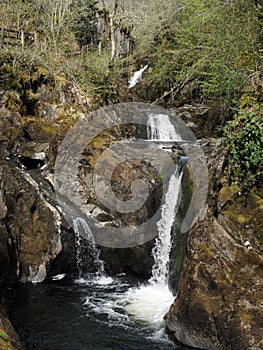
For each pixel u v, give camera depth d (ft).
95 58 57.93
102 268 30.14
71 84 49.90
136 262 29.71
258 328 16.84
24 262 28.09
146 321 22.21
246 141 20.68
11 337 16.57
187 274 20.22
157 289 27.07
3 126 41.55
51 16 61.11
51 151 36.65
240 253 19.19
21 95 45.80
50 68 50.47
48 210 30.40
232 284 18.57
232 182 21.66
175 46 49.67
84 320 22.31
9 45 52.70
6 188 30.01
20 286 27.20
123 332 20.95
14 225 28.63
